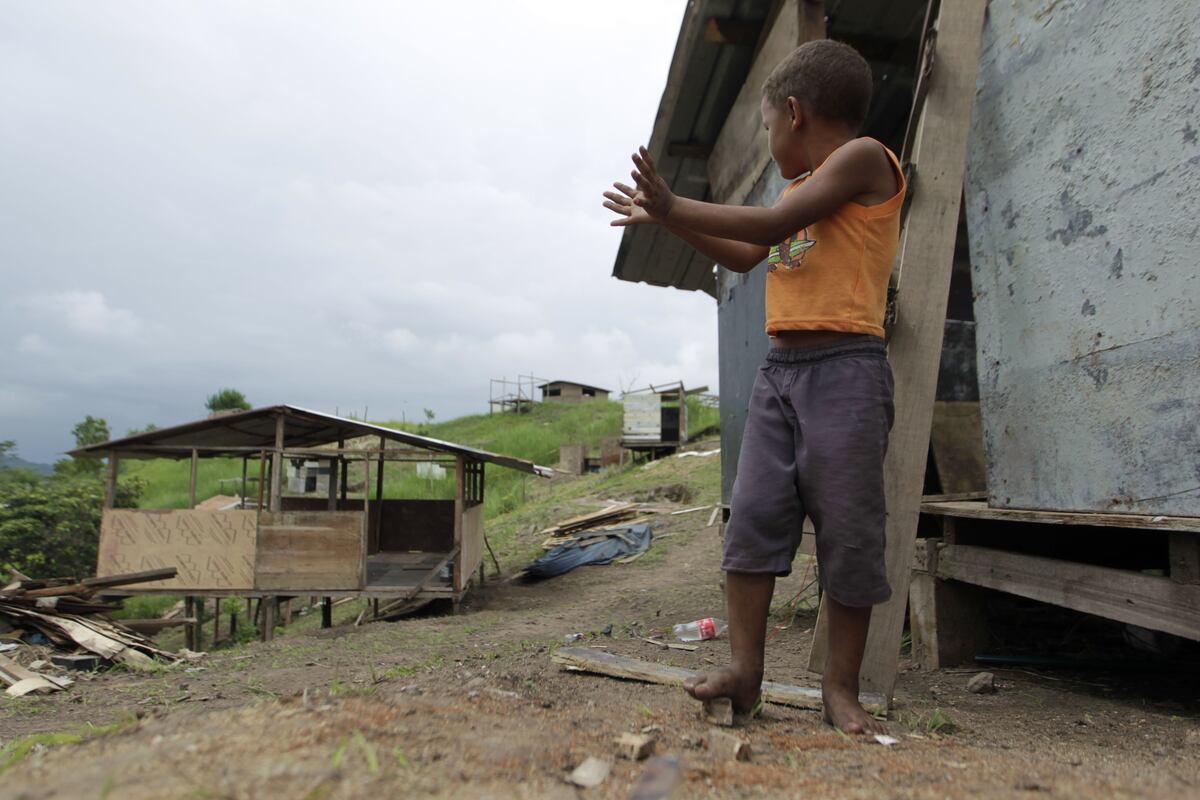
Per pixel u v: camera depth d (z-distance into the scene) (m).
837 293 2.34
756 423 2.46
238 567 10.09
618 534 13.16
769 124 2.61
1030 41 3.42
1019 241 3.48
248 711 1.95
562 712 2.37
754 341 5.88
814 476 2.30
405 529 14.44
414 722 1.93
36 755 1.72
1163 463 2.72
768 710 2.57
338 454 10.45
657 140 7.25
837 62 2.46
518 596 11.01
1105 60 2.98
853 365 2.31
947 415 5.25
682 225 2.26
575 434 32.19
